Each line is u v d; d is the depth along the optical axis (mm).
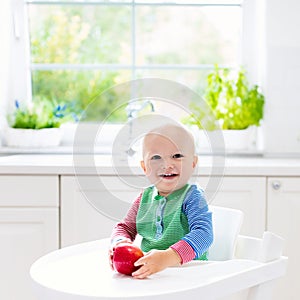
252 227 2354
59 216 2338
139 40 3039
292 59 2754
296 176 2350
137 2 3002
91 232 2346
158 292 1140
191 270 1275
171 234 1401
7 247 2346
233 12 3008
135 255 1269
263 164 2396
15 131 2783
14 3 2910
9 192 2322
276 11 2744
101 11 3031
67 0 3008
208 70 3021
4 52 2832
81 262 1366
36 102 3037
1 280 2363
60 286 1183
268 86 2760
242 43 2953
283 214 2354
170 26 3039
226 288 1221
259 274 1302
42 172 2307
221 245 1550
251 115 2795
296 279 2373
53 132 2824
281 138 2770
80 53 3043
